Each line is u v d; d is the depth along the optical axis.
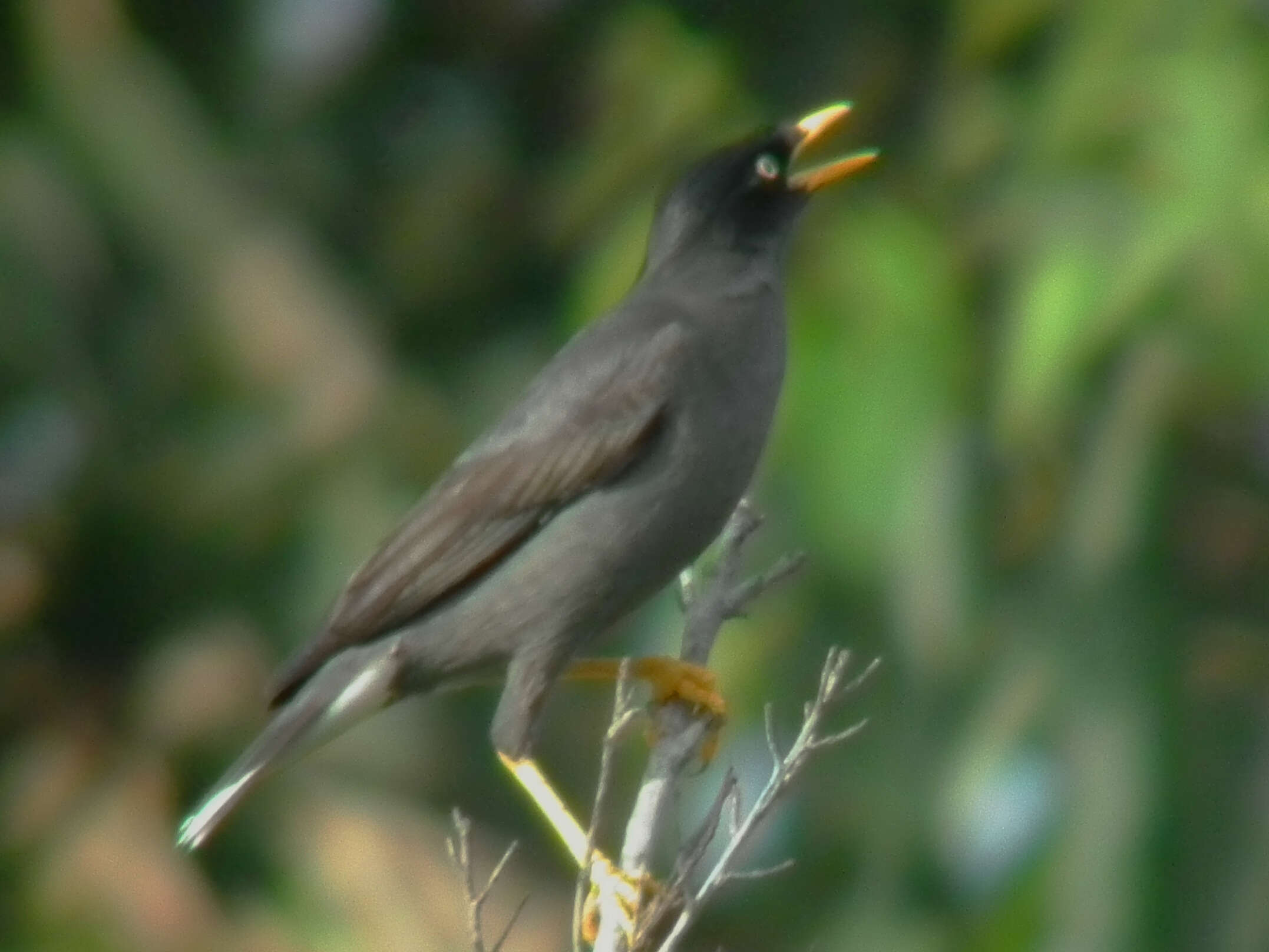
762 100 14.06
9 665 13.71
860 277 11.72
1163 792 11.38
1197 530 11.97
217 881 12.56
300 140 15.62
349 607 9.23
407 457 14.05
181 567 13.95
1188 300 11.24
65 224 13.98
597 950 7.82
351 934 12.11
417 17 16.03
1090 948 11.33
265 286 14.30
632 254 12.33
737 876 7.34
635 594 9.17
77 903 12.31
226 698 13.41
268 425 14.04
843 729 12.03
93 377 14.10
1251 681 11.64
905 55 14.12
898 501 11.52
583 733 13.66
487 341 15.27
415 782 13.10
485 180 15.74
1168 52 11.87
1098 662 11.53
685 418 9.05
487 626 9.09
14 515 14.06
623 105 13.56
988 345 11.97
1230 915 11.24
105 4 14.68
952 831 11.92
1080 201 11.66
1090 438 11.63
